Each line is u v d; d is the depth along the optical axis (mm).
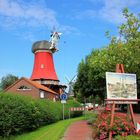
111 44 24000
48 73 91875
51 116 37719
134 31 22312
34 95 71938
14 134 26094
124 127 17719
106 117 19250
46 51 93000
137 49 21797
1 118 24094
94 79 47219
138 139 15852
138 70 22250
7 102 25031
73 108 50125
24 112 27328
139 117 38500
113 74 18156
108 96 17891
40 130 29578
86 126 28438
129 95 18422
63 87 91500
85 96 54000
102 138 17719
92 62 32562
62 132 22750
